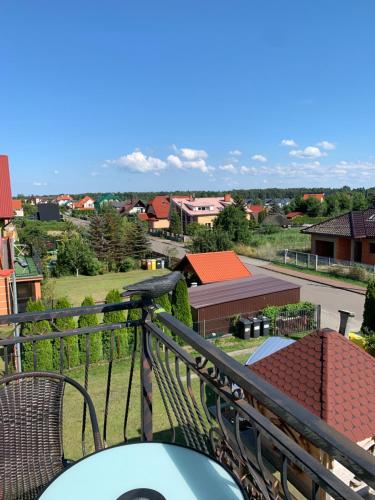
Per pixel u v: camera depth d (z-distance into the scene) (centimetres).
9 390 222
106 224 2948
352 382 558
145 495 135
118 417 804
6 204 1509
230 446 160
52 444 220
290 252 2772
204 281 1761
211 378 154
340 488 92
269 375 622
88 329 245
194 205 5359
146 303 226
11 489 196
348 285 2077
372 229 2408
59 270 2692
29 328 1008
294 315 1428
